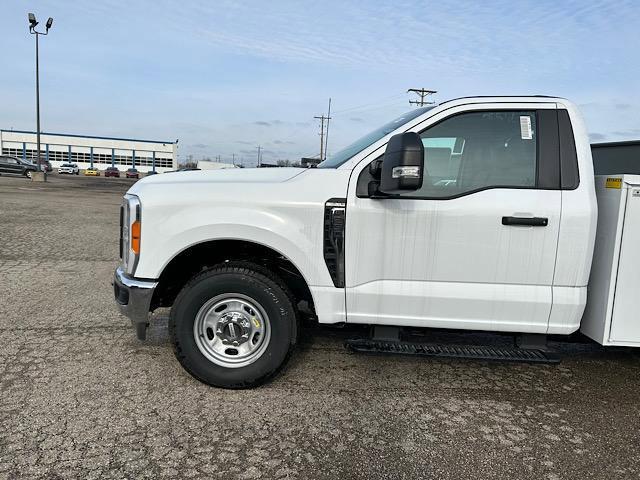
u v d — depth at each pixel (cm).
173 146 8775
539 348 349
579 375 398
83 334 444
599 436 308
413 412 329
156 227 338
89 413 310
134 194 353
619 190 328
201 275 342
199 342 345
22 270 688
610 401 354
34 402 320
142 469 258
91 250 859
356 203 334
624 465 279
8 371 364
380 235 335
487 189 331
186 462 265
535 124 337
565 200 327
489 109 338
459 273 333
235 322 346
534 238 327
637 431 315
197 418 310
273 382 364
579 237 325
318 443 289
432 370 398
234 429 300
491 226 328
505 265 330
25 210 1405
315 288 341
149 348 416
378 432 303
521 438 302
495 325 337
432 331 361
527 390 368
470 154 338
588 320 355
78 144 8188
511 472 268
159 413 314
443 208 329
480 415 328
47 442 277
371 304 341
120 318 491
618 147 487
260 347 347
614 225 331
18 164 3697
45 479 246
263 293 338
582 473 270
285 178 349
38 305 527
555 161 332
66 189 2584
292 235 335
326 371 388
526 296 331
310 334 466
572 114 338
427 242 333
